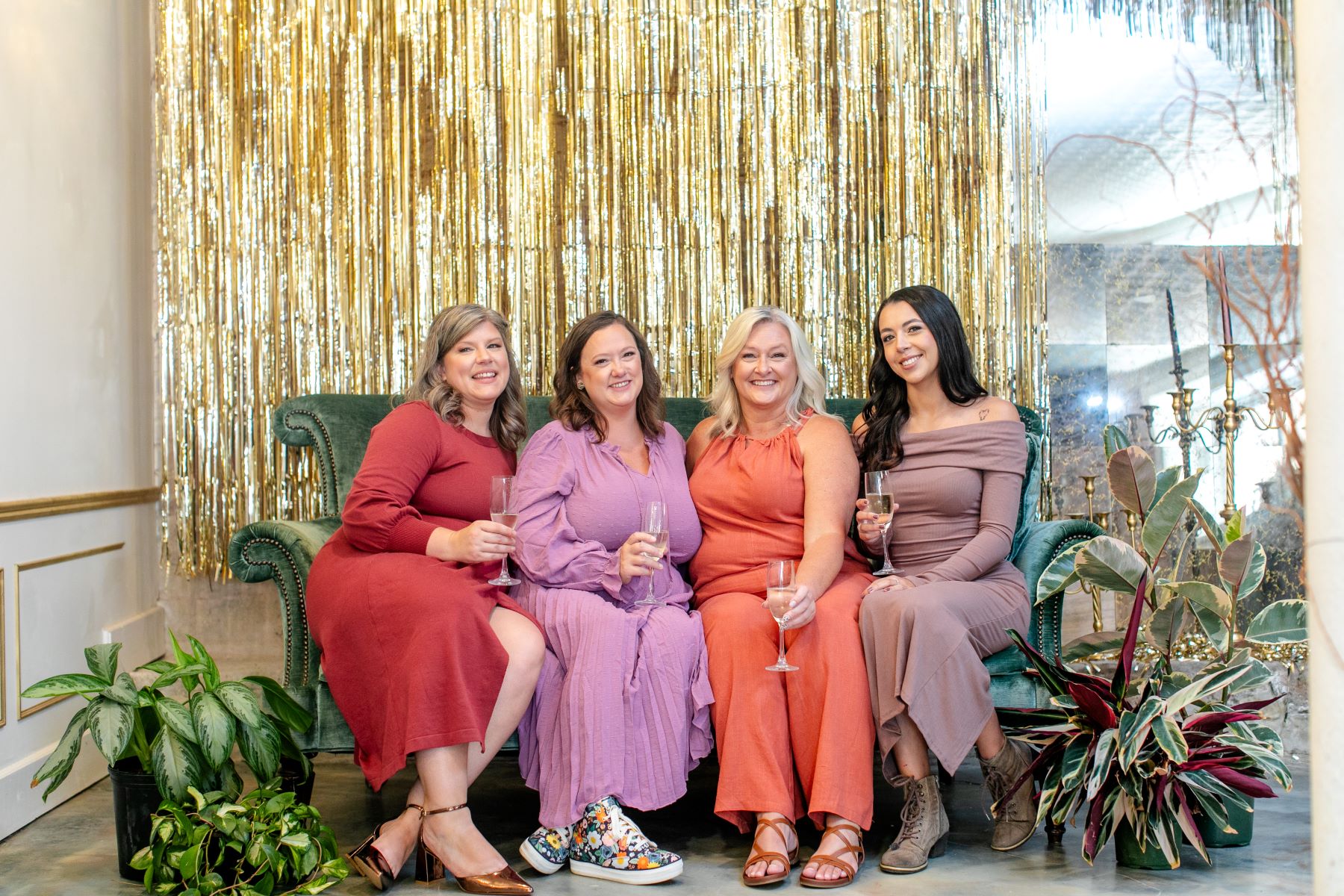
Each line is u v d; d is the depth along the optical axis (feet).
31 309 8.30
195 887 6.35
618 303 10.52
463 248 10.46
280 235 10.47
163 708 6.61
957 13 10.61
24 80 8.27
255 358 10.49
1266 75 11.25
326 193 10.46
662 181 10.50
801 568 7.23
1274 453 11.46
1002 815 7.22
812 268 10.53
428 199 10.46
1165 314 11.46
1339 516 3.39
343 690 6.82
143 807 6.73
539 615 7.10
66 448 8.79
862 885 6.52
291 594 7.61
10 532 7.82
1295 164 11.16
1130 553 7.02
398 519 7.13
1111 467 7.34
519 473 7.72
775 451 7.80
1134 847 6.81
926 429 8.23
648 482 7.68
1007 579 7.72
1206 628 7.15
